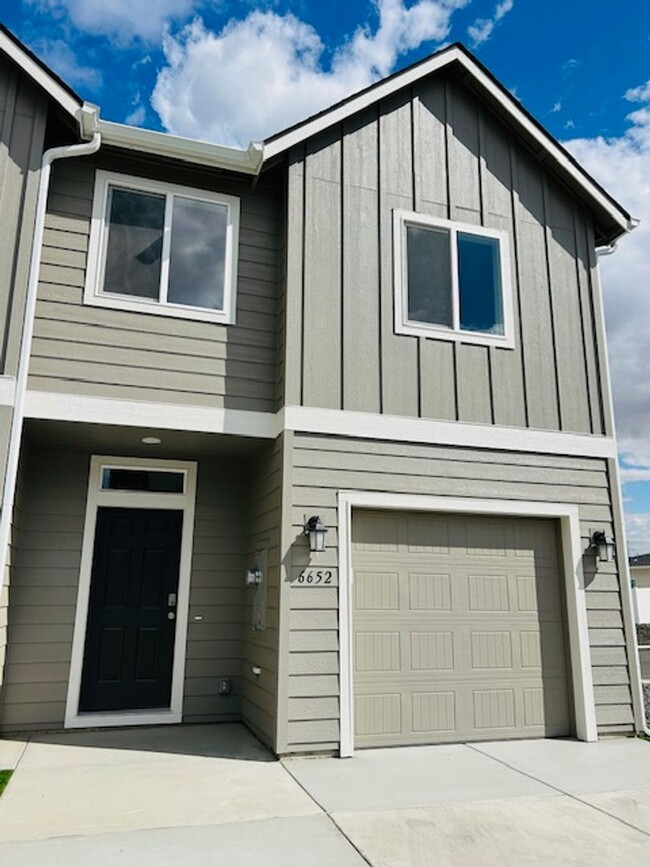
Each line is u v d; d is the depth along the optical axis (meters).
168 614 6.45
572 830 3.68
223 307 6.03
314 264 6.01
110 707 6.14
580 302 7.02
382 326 6.11
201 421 5.68
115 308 5.66
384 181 6.48
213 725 6.10
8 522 4.92
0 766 4.73
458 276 6.55
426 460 5.98
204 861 3.21
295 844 3.43
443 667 5.76
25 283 5.22
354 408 5.84
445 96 7.00
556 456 6.47
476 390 6.32
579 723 5.93
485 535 6.18
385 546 5.83
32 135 5.50
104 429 5.60
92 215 5.80
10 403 5.03
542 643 6.12
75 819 3.72
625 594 6.34
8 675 5.78
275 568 5.49
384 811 3.93
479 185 6.89
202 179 6.24
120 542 6.46
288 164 6.15
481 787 4.43
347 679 5.29
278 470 5.68
